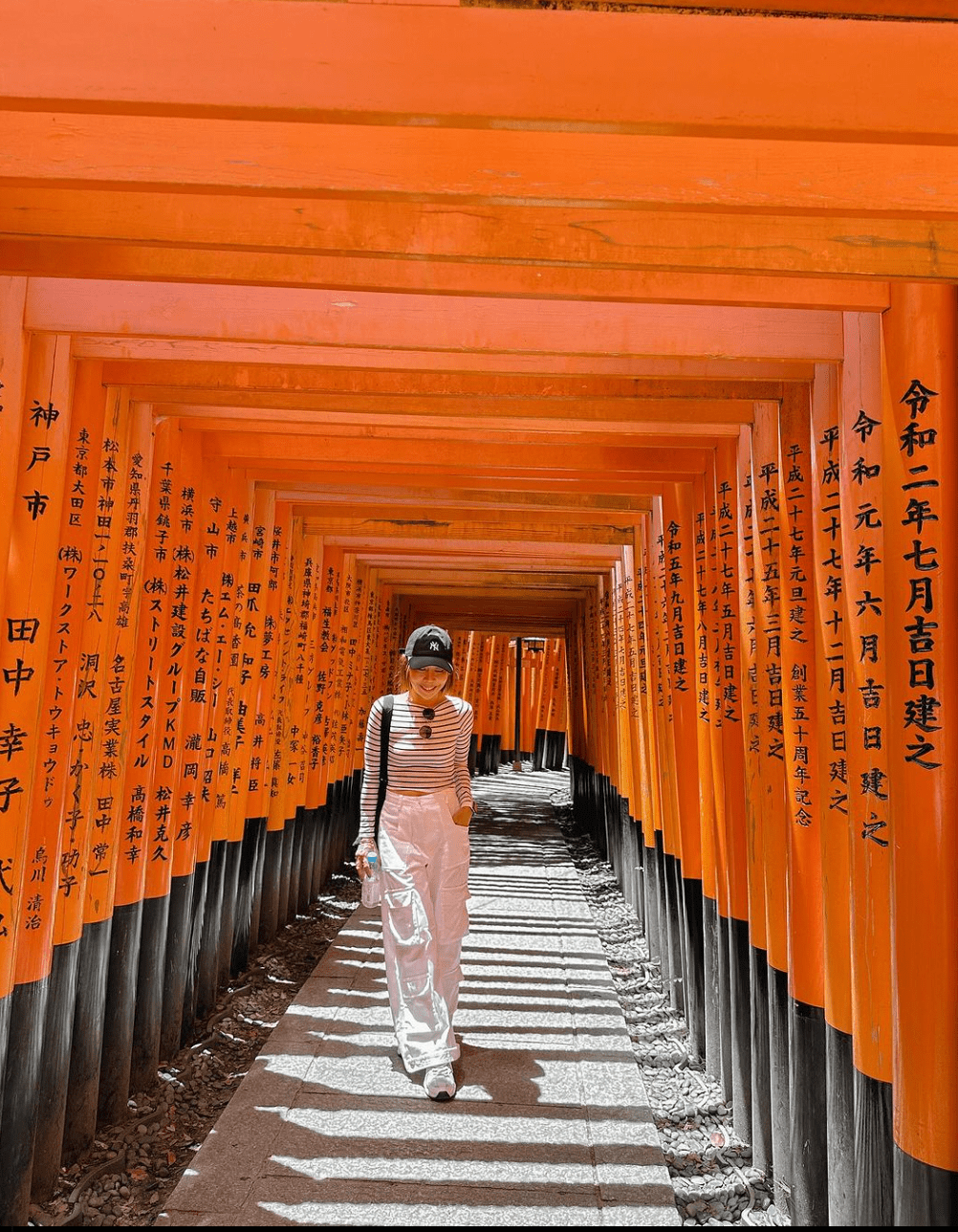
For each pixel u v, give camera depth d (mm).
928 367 1995
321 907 6562
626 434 3723
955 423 1979
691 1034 3977
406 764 3371
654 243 1934
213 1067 3734
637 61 1400
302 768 6227
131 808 3359
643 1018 4387
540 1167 2730
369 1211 2471
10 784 2420
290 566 5609
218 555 4176
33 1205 2639
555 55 1398
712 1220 2658
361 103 1387
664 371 2725
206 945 4289
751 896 3098
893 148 1681
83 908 2982
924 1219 1882
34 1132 2627
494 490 5133
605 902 6750
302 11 1390
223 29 1387
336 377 2977
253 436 4148
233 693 4652
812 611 2717
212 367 2975
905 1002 1948
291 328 2414
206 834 4211
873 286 2082
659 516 4902
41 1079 2729
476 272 2125
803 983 2598
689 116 1398
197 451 3863
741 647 3262
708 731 3742
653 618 4957
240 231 1906
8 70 1372
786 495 2824
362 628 8031
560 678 18922
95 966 3029
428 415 3404
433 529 6008
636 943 5691
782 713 2787
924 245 1932
